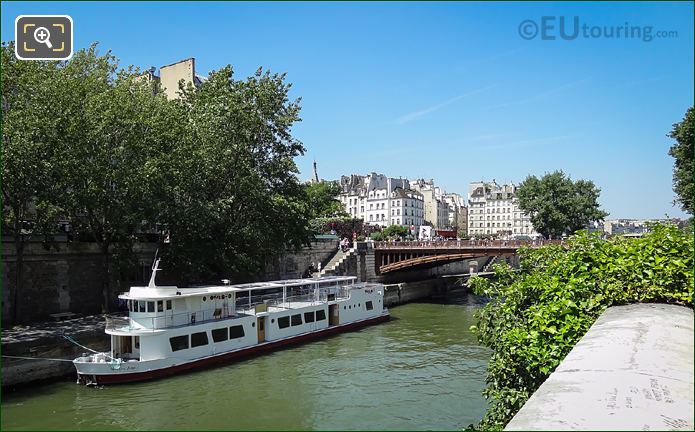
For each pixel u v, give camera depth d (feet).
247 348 87.97
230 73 126.31
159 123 99.35
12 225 89.97
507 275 47.47
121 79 103.45
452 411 58.80
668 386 21.12
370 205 476.95
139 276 112.88
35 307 93.15
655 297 37.45
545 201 258.16
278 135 127.75
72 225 102.68
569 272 40.86
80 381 71.67
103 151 89.81
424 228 265.95
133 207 97.25
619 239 45.44
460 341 100.53
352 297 117.80
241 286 98.63
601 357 25.05
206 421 56.70
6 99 87.25
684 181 132.98
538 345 35.17
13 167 78.18
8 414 59.98
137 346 76.74
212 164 111.55
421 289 185.47
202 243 111.14
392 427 53.93
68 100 86.38
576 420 17.80
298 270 166.71
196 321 83.92
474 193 570.46
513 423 17.89
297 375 75.41
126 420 57.57
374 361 83.56
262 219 120.98
